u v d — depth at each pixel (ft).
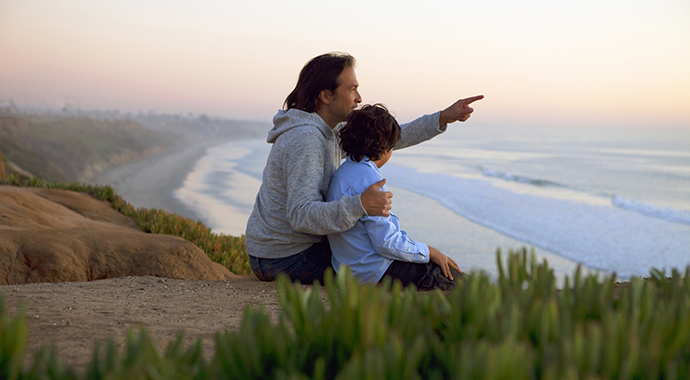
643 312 4.15
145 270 17.07
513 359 2.98
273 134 11.21
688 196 148.36
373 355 3.20
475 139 595.06
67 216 27.02
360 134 10.21
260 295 10.47
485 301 4.06
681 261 66.74
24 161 182.91
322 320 4.00
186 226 28.89
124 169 267.39
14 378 3.43
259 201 11.51
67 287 11.53
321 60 10.96
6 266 15.37
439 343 3.85
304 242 11.11
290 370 3.57
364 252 10.11
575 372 2.83
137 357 3.43
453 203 115.34
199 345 3.99
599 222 95.09
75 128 374.84
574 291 4.75
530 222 93.40
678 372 3.41
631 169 224.94
